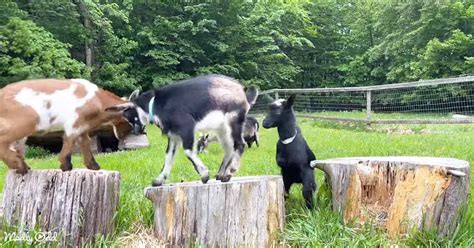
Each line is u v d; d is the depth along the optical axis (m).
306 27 25.92
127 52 18.44
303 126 14.35
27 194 3.68
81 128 3.74
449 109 19.27
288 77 23.62
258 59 22.19
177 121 3.52
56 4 14.91
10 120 3.44
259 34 22.33
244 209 3.61
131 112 3.73
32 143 10.05
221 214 3.59
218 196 3.60
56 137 9.76
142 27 19.69
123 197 4.21
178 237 3.65
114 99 3.94
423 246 3.56
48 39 13.24
